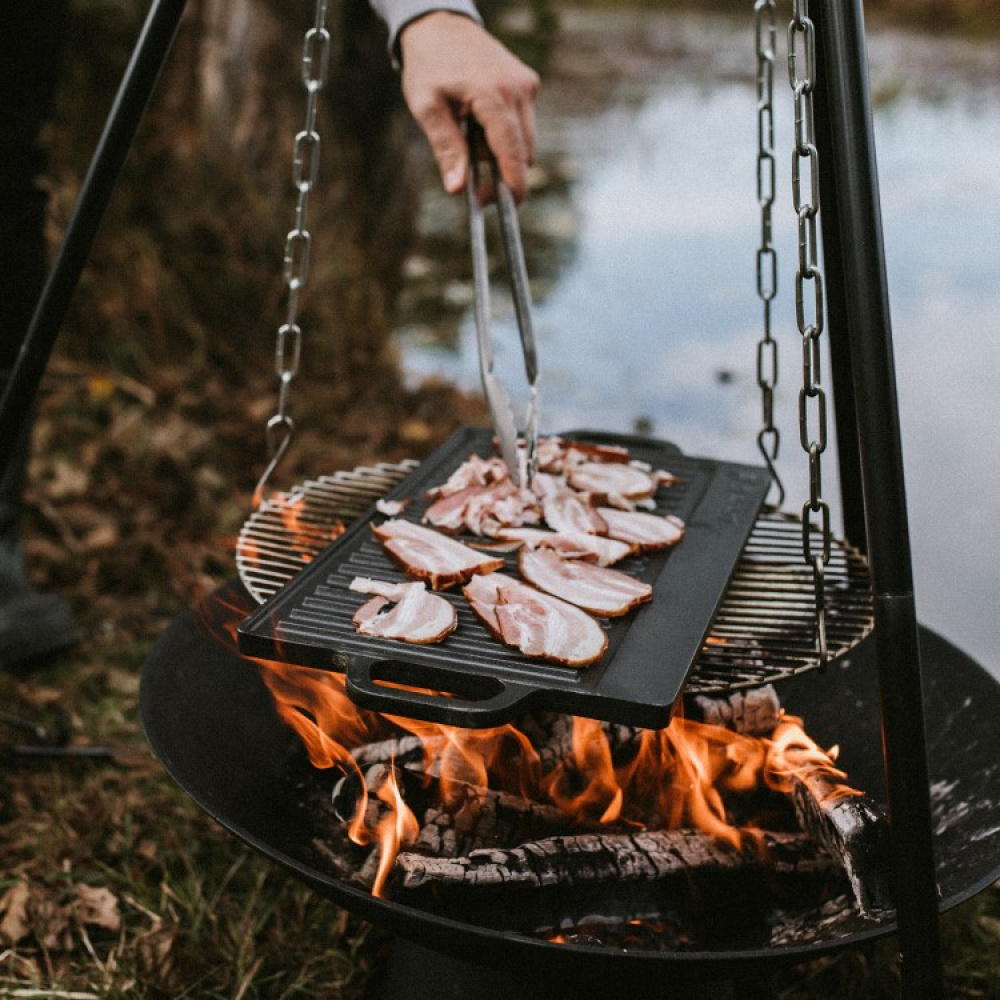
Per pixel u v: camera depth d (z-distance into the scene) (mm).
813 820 1214
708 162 7062
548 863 1192
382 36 3344
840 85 942
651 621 1168
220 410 3037
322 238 3379
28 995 1408
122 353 3027
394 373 3475
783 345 4195
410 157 3617
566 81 9852
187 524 2580
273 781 1365
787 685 1593
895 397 959
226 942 1499
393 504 1425
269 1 3180
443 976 1270
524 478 1411
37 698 1956
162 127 3188
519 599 1173
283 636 1108
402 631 1114
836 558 1434
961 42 12156
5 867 1621
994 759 1284
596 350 4098
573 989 1218
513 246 1420
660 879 1218
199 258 3207
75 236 1354
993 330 4281
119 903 1579
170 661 1380
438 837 1250
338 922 1543
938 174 6531
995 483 3133
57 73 1857
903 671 972
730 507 1465
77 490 2594
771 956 988
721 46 12047
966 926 1552
